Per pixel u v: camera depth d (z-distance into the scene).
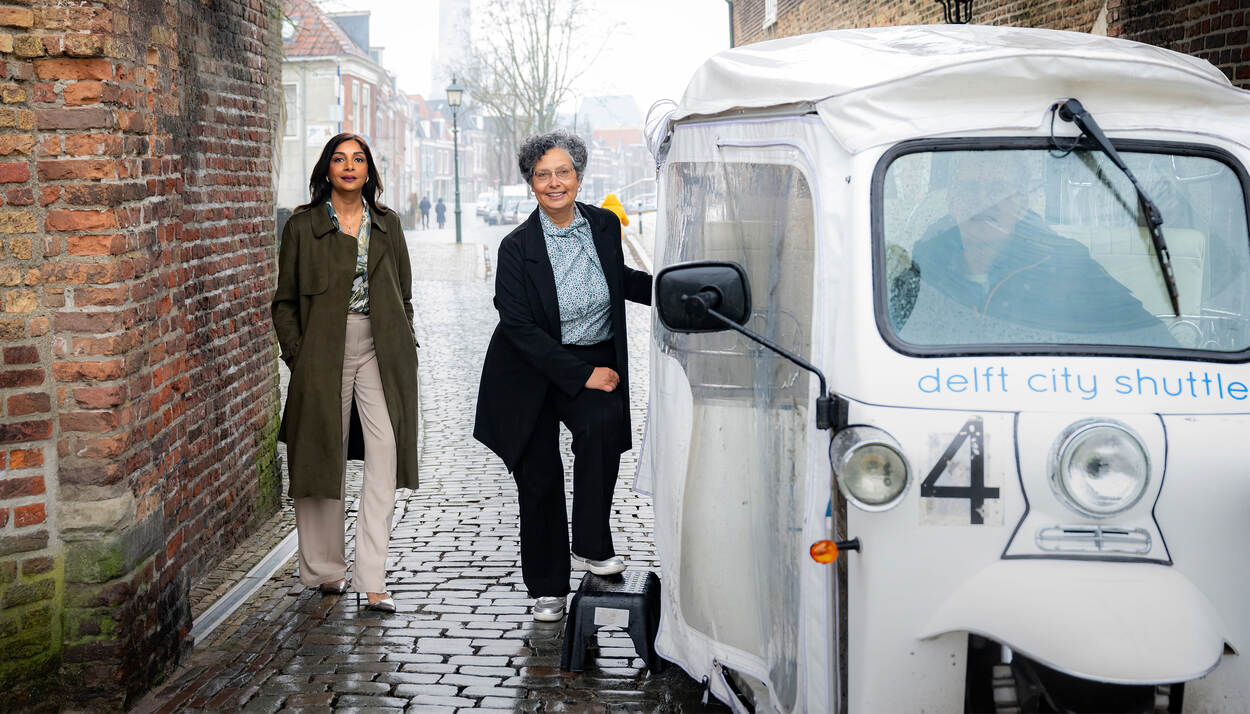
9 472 4.16
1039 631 2.83
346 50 56.47
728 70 3.94
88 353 4.21
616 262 5.08
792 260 3.50
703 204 4.08
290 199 52.91
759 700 3.84
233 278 6.63
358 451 5.72
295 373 5.46
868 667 3.02
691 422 4.05
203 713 4.38
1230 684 2.96
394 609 5.54
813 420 3.29
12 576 4.19
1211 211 3.35
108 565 4.27
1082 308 3.20
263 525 7.24
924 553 2.96
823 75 3.51
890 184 3.26
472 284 25.39
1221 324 3.23
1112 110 3.37
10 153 4.10
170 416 4.86
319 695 4.54
